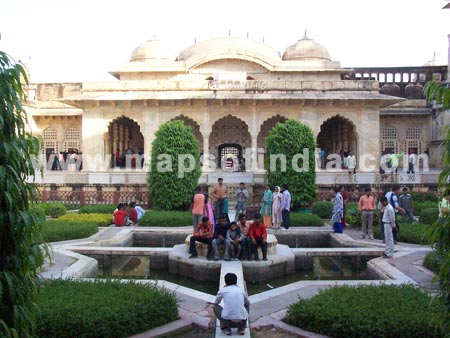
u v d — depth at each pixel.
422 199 18.75
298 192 17.27
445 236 3.58
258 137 27.55
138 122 24.16
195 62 27.92
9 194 3.37
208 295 7.57
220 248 9.88
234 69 28.14
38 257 3.71
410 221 14.29
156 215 15.10
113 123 25.97
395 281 8.05
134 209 15.45
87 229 12.73
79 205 18.69
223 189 12.87
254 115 23.94
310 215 15.31
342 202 13.41
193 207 11.33
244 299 5.79
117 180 21.03
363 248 11.05
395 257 10.05
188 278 9.68
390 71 30.53
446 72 30.22
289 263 10.14
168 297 6.34
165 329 5.94
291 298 7.35
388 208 10.13
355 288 6.83
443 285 3.74
